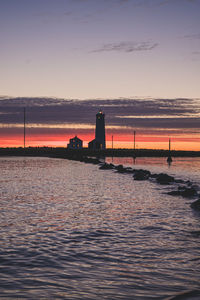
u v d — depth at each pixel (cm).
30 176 4128
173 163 9031
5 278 852
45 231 1374
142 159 11281
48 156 11112
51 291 775
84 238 1275
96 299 736
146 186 3219
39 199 2277
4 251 1088
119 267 953
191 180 4197
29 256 1041
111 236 1310
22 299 728
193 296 751
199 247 1166
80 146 13612
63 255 1058
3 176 4078
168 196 2522
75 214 1762
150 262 1000
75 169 5578
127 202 2211
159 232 1387
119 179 3906
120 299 736
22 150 12850
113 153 13288
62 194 2558
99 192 2720
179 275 892
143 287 806
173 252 1105
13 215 1703
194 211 1892
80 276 877
